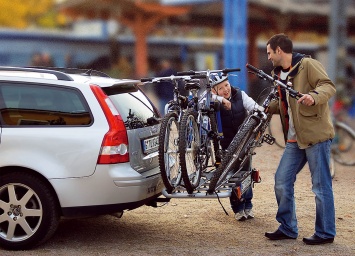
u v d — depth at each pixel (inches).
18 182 316.8
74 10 1233.4
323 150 327.9
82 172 311.9
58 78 327.3
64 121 319.9
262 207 426.0
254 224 382.0
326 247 332.2
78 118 319.0
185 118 313.6
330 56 951.6
